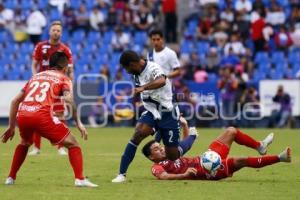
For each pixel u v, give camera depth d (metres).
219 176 31.45
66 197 26.64
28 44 86.12
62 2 92.69
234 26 89.44
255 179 32.69
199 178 31.88
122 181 31.48
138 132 31.59
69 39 88.31
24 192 27.91
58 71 29.41
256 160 31.03
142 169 37.06
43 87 28.78
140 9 90.81
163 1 88.56
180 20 95.00
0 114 73.25
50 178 32.69
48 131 28.59
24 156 30.06
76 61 84.25
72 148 29.11
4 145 51.44
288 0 95.19
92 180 32.12
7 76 82.69
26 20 89.94
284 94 75.44
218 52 86.12
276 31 90.12
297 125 76.44
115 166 38.56
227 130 31.70
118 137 60.72
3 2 92.38
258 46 87.06
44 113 28.53
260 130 71.00
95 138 59.59
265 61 85.44
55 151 47.44
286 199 26.73
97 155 44.94
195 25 92.62
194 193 27.98
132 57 31.38
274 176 33.94
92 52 86.00
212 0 95.38
